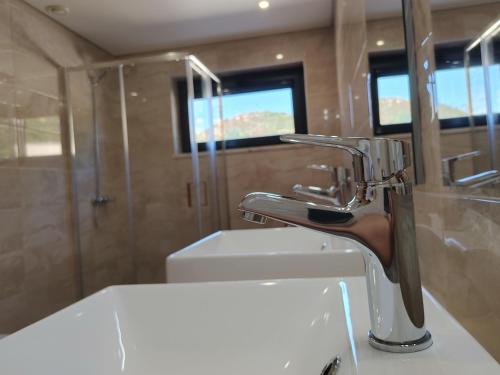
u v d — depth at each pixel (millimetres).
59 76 2146
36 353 489
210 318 596
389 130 857
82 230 2215
